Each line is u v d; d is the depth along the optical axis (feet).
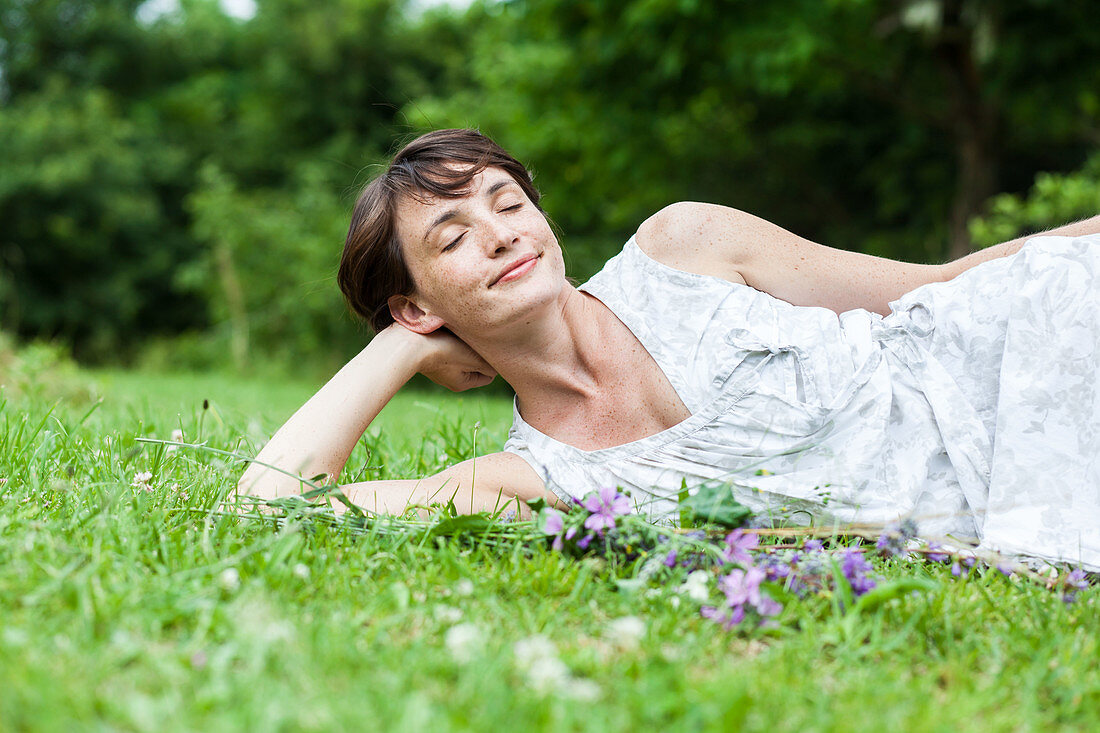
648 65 35.91
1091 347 6.96
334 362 48.55
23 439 8.90
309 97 68.80
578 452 7.66
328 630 4.59
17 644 4.22
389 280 7.89
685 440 7.40
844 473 7.15
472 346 7.95
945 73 35.17
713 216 8.11
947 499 7.23
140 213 65.05
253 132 70.54
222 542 6.02
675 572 5.63
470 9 62.44
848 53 34.63
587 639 4.98
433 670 4.30
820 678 4.56
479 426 10.57
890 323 7.66
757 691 4.24
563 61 37.63
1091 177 28.14
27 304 63.41
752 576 5.16
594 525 6.04
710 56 34.22
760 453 7.27
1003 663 4.81
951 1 32.37
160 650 4.43
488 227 7.38
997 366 7.36
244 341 50.42
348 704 3.87
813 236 49.75
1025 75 33.88
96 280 65.98
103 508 6.18
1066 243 7.29
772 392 7.26
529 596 5.53
